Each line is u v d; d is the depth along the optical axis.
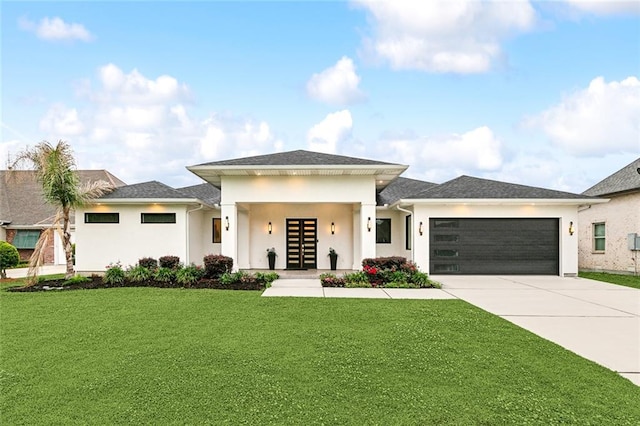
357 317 7.43
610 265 17.08
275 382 4.30
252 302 8.86
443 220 14.58
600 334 6.44
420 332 6.36
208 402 3.82
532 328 6.83
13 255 15.03
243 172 13.67
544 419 3.50
